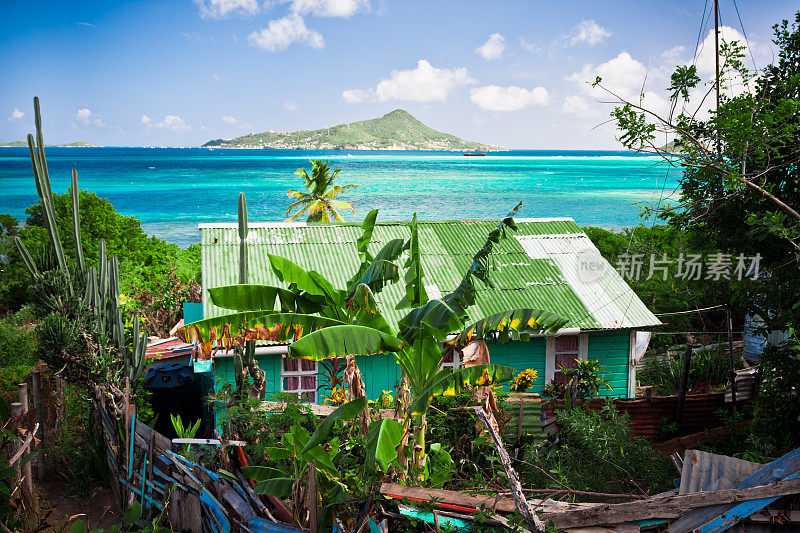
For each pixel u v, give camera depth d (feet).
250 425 27.20
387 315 43.29
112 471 29.48
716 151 30.27
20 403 27.30
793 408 28.76
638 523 18.01
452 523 18.54
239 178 536.42
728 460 20.03
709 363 52.01
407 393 26.86
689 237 36.78
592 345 45.34
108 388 30.37
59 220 87.71
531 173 619.26
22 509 25.31
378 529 18.24
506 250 51.55
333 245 49.70
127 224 94.12
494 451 28.12
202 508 22.43
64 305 32.45
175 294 62.39
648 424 38.47
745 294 32.83
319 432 20.63
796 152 29.17
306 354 21.89
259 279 45.03
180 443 24.30
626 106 29.27
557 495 23.41
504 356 44.16
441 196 399.24
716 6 29.99
